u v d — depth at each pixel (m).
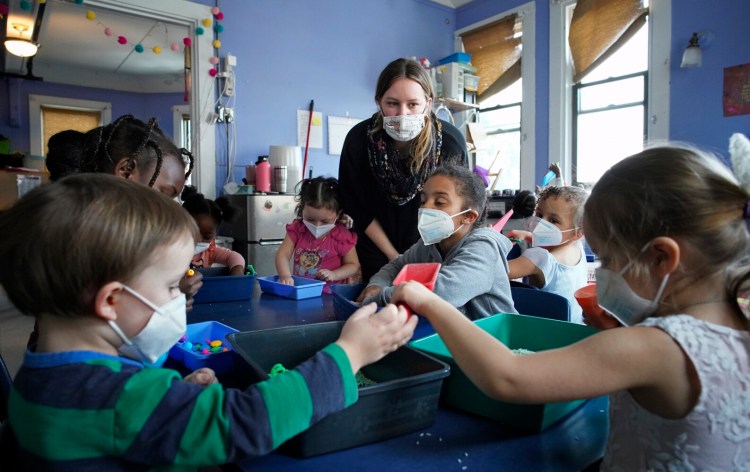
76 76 7.12
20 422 0.54
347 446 0.61
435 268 0.97
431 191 1.35
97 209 0.55
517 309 1.45
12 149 6.87
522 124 4.45
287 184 3.73
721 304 0.61
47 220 0.54
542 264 1.67
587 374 0.57
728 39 3.21
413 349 0.77
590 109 4.06
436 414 0.68
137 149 1.02
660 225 0.58
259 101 3.91
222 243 3.50
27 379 0.56
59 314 0.57
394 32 4.63
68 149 1.18
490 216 3.67
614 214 0.61
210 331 1.10
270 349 0.86
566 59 4.15
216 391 0.55
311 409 0.56
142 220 0.57
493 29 4.67
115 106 7.50
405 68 1.69
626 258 0.62
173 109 7.65
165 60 6.52
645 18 3.63
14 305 0.57
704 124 3.34
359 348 0.63
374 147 1.83
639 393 0.60
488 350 0.62
